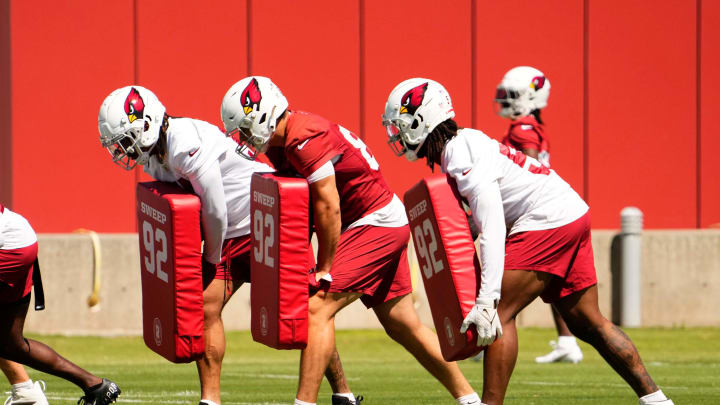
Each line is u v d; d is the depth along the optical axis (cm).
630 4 6259
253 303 2094
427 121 1925
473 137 1877
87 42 5656
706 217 6359
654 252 5450
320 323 2070
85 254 4828
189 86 5778
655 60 6288
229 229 2250
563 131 6191
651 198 6300
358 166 2097
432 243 1886
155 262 2080
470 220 2223
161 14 5744
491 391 1905
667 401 1975
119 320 4869
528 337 5006
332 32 5947
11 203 5606
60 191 5631
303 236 1961
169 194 2031
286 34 5900
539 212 1906
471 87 6078
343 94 5956
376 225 2116
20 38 5584
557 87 6178
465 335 1839
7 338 2191
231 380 3247
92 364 3962
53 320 4788
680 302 5469
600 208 6231
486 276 1816
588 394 2831
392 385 3103
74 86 5641
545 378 3334
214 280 2230
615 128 6253
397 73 6009
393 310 2164
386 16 6003
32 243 2208
